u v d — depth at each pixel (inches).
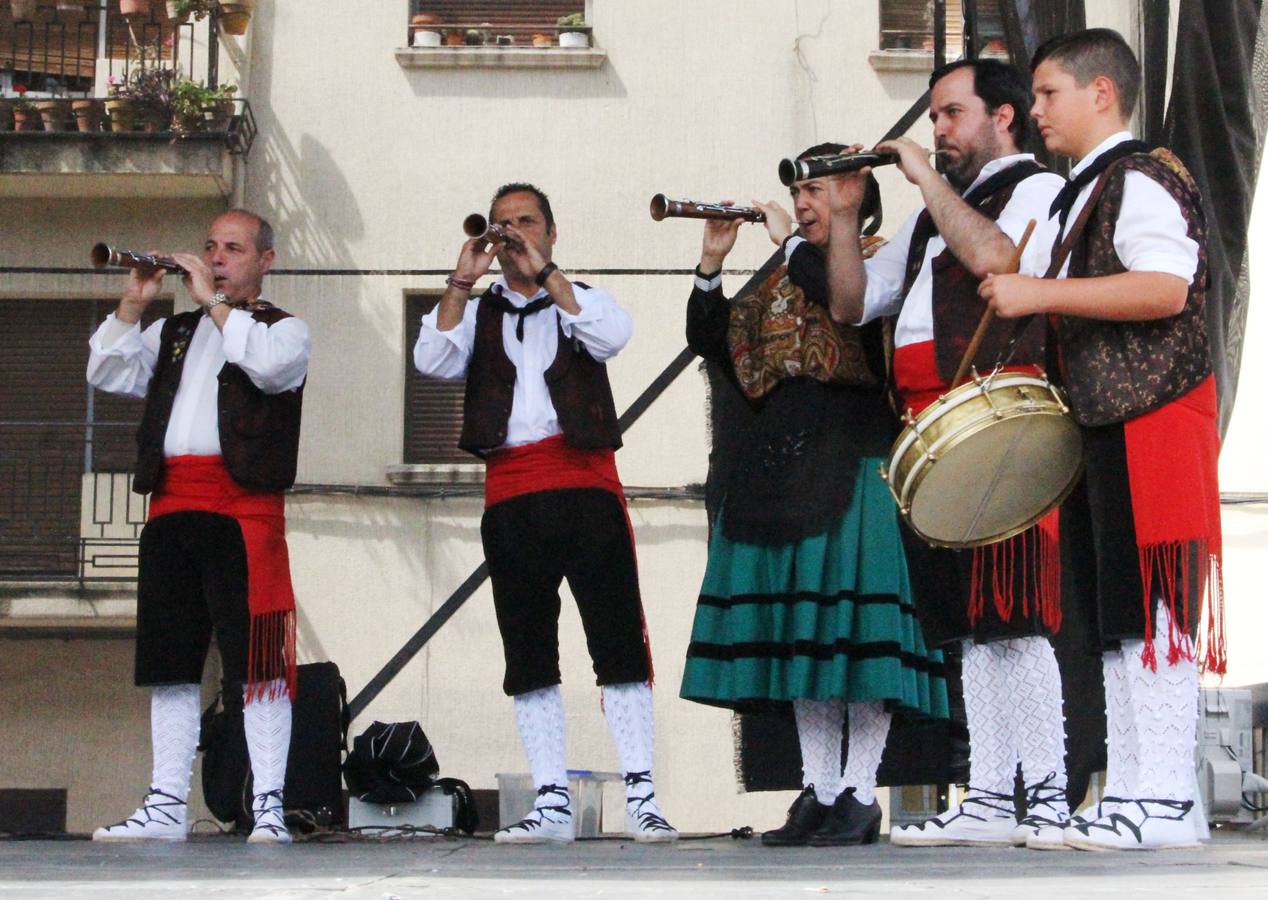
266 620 361.7
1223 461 745.0
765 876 192.5
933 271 294.4
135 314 379.6
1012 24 418.0
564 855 270.2
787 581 316.5
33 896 165.9
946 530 273.0
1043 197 289.4
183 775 370.6
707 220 332.2
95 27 804.0
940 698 331.0
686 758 719.1
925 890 161.9
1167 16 432.1
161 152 733.3
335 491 732.7
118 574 771.4
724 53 764.6
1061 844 266.4
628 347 743.1
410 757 500.7
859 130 759.1
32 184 743.1
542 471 355.3
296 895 159.9
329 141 760.3
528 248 353.4
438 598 730.2
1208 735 504.4
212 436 363.6
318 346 747.4
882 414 322.7
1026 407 257.0
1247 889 159.3
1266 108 423.5
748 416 350.0
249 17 755.4
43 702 767.1
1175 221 252.8
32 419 771.4
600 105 762.8
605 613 357.4
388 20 766.5
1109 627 253.8
